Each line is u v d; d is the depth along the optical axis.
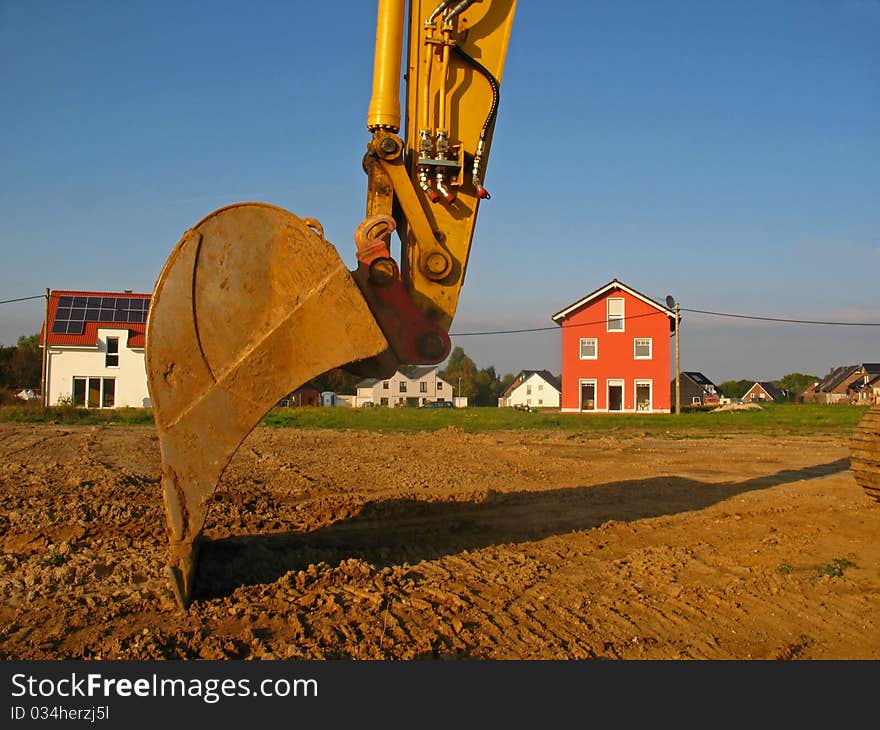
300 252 5.44
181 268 5.22
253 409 5.39
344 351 5.47
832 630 5.82
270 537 7.75
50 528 7.62
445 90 6.54
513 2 6.73
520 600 6.15
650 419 32.41
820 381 122.06
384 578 6.37
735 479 13.16
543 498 10.74
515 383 100.38
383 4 6.42
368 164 6.39
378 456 15.38
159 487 10.34
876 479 9.88
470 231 6.52
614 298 46.47
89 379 42.22
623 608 6.09
